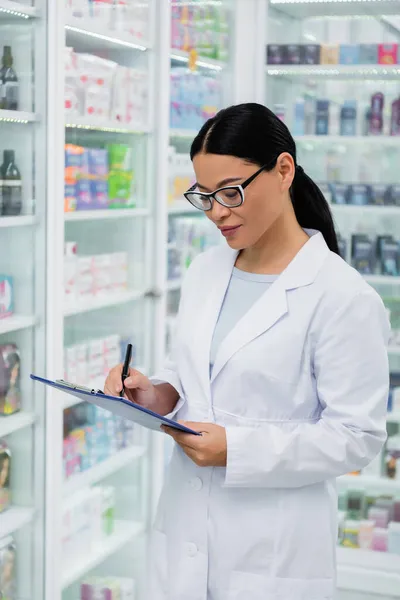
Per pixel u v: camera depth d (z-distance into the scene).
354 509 3.96
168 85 3.47
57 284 2.80
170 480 1.75
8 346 2.81
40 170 2.75
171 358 1.87
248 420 1.63
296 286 1.62
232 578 1.65
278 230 1.67
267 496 1.63
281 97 4.15
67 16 2.86
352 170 4.12
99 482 3.50
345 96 4.06
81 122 2.97
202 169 1.52
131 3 3.27
